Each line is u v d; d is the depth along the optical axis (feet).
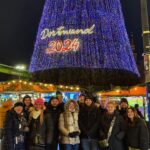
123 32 68.18
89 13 65.31
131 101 62.13
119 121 32.53
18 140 30.35
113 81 67.26
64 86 61.31
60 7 66.54
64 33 65.21
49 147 31.63
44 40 67.05
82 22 65.05
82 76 64.85
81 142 33.27
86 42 64.39
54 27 66.23
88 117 33.42
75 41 64.44
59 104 33.76
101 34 64.80
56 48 65.16
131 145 30.48
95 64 63.57
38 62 67.10
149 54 37.91
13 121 30.37
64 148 32.19
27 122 32.04
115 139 32.30
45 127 31.55
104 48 64.54
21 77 84.07
